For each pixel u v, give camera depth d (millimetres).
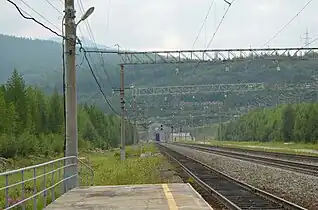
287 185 40906
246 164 67375
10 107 99438
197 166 72500
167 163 81875
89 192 27953
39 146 100875
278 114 153875
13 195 32031
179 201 23047
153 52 55906
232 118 169375
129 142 183625
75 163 30203
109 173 44844
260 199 33000
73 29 30469
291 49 54750
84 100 106812
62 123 129125
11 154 86375
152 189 29047
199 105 134875
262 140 164125
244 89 87125
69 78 30484
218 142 194125
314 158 66062
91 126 154500
